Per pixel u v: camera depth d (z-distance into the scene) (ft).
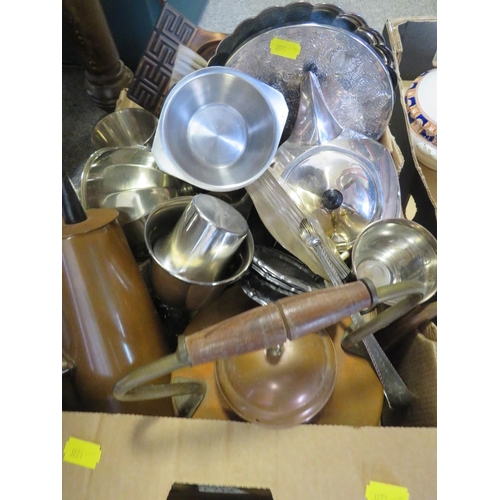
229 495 1.75
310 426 1.42
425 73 3.18
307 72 2.23
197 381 1.67
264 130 1.91
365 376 1.89
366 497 1.33
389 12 4.61
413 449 1.37
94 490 1.33
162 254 1.92
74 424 1.39
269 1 4.65
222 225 1.72
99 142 2.84
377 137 2.54
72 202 1.71
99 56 3.36
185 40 2.43
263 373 1.58
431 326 1.95
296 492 1.34
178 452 1.37
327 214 2.25
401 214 2.39
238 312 2.04
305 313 1.17
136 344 1.77
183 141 1.90
